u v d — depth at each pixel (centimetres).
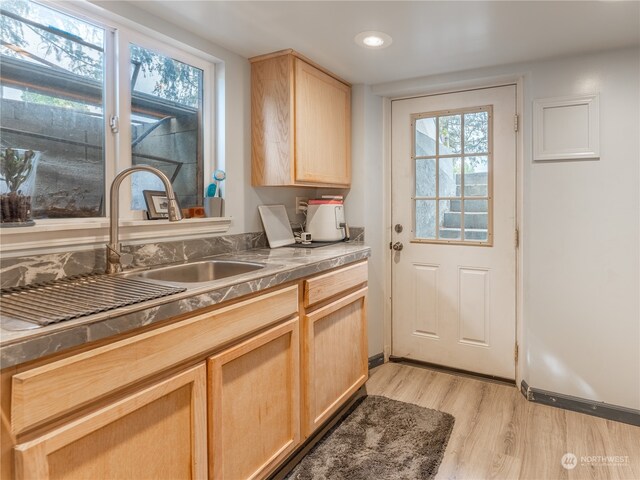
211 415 132
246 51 217
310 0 164
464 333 278
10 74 141
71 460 96
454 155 274
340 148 264
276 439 166
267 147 227
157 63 189
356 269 228
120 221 164
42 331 87
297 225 276
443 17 179
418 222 290
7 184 139
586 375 225
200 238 201
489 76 243
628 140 211
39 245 139
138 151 182
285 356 172
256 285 149
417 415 222
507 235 260
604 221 218
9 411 84
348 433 205
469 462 182
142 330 110
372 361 286
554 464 181
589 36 198
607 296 219
